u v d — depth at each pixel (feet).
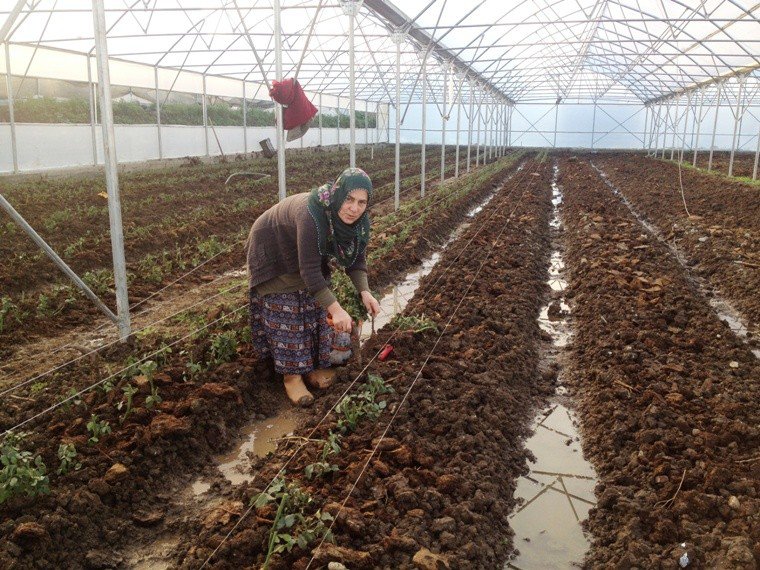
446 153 125.08
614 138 146.20
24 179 55.88
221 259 31.50
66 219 37.42
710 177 69.26
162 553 11.24
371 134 149.69
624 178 76.07
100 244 32.14
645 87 109.29
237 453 14.49
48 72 61.11
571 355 20.42
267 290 16.14
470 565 10.36
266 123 106.63
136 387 15.75
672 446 13.75
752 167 87.35
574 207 48.62
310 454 13.12
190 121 86.79
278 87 22.29
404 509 11.44
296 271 15.80
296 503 11.19
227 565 10.20
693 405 15.61
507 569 10.94
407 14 46.55
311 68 91.45
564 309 25.57
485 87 97.76
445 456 13.38
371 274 27.99
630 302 23.41
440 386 16.21
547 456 14.60
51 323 21.85
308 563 9.96
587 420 15.98
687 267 32.22
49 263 28.02
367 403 14.98
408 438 13.60
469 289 25.14
